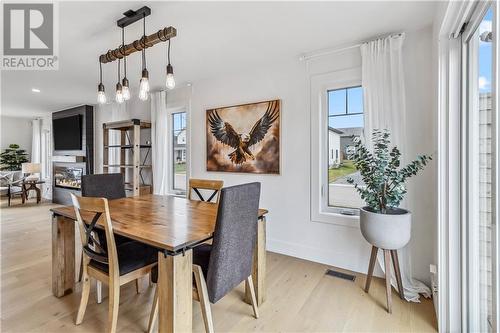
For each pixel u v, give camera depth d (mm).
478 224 1539
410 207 2260
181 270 1352
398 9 1941
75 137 5598
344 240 2643
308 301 2049
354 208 2658
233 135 3334
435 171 1974
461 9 1413
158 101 4109
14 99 4887
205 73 3369
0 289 2186
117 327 1726
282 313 1896
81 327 1719
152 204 2359
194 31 2262
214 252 1417
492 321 1000
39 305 1960
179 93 3953
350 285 2295
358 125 2613
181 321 1352
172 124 4246
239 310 1930
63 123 5875
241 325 1762
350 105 2660
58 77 3492
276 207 3051
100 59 2266
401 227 1896
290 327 1746
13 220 4555
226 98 3428
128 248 1843
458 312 1656
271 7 1911
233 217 1453
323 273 2523
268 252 3061
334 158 2754
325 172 2799
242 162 3262
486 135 1448
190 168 3809
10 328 1696
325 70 2713
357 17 2053
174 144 4234
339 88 2703
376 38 2391
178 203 2410
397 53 2240
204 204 2365
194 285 1557
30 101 5062
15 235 3678
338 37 2391
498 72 966
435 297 1896
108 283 1616
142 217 1859
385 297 2098
